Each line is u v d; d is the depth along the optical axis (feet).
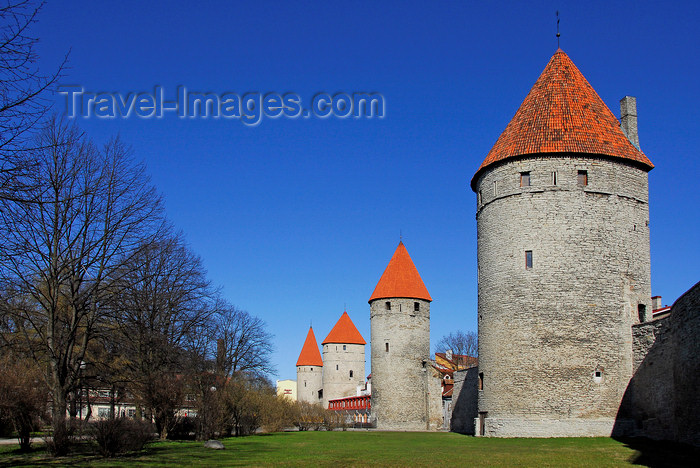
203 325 122.11
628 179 105.50
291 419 183.73
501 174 108.17
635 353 98.37
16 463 63.21
